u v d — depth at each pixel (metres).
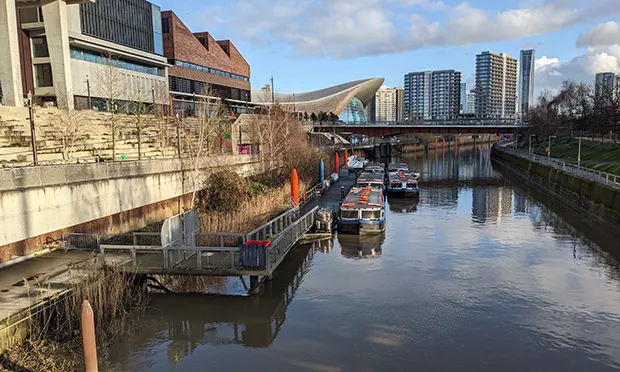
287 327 15.68
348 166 68.69
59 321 13.48
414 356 13.80
